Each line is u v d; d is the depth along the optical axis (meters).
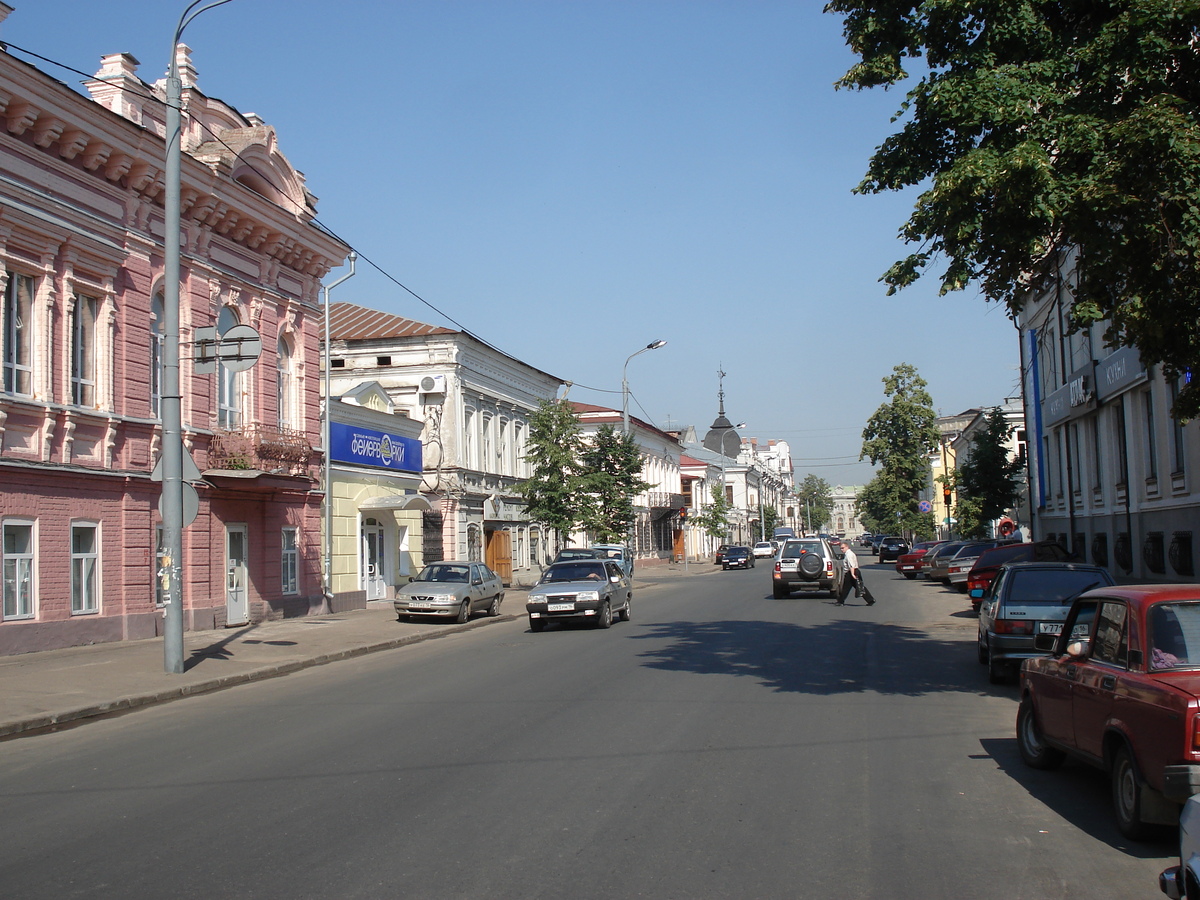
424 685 13.89
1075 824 6.66
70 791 8.09
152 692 13.30
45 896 5.48
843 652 16.69
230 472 21.53
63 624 17.72
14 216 16.73
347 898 5.33
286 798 7.57
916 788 7.63
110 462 19.03
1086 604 7.61
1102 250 9.45
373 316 40.53
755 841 6.28
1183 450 24.69
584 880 5.57
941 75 10.41
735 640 18.88
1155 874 5.65
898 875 5.64
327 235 26.70
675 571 61.44
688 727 10.08
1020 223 9.86
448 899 5.29
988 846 6.18
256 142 23.78
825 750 8.98
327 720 11.19
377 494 30.83
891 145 11.02
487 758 8.80
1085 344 32.91
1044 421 39.00
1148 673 6.27
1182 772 5.51
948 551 38.75
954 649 17.09
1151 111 8.97
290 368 26.06
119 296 19.42
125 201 19.59
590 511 39.56
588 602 22.42
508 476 42.62
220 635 20.69
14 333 17.12
